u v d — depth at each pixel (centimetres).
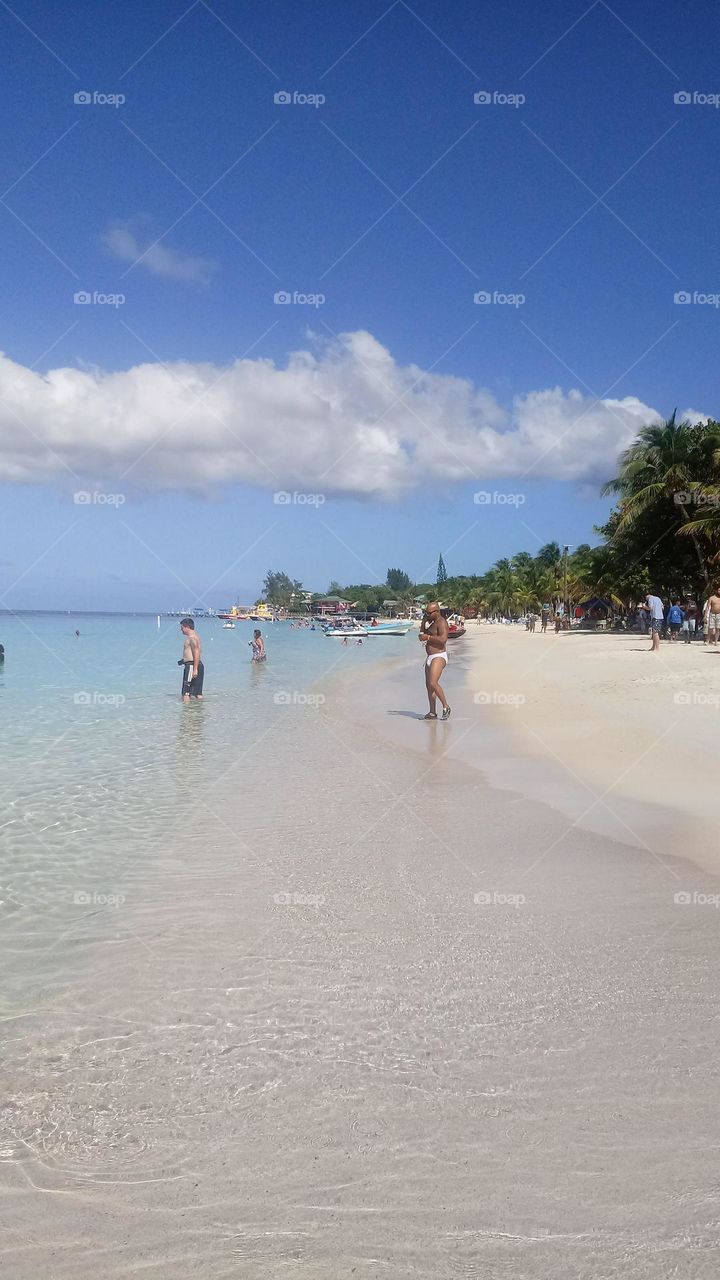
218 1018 389
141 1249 250
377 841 702
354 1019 386
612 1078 332
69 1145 297
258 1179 278
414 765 1077
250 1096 325
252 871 620
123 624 14650
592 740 1208
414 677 2717
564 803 835
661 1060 344
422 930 497
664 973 431
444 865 630
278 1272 241
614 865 624
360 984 423
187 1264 244
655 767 996
